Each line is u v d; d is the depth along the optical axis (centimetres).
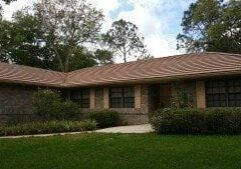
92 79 2441
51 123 1892
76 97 2553
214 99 1934
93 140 1416
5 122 2128
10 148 1292
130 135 1531
